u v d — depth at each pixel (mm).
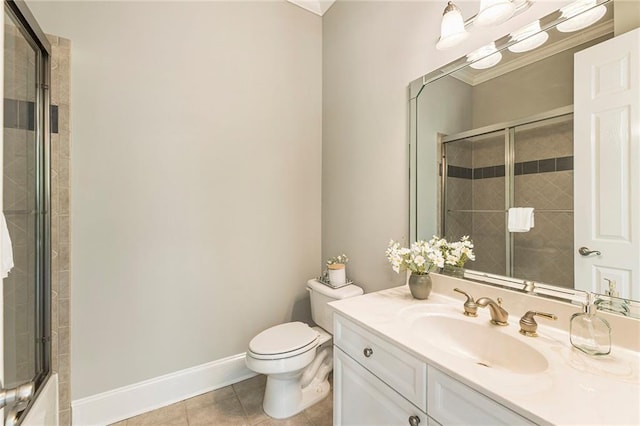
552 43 1038
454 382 792
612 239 903
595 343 833
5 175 1011
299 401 1701
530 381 735
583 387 709
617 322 884
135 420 1621
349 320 1187
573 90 987
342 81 2100
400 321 1115
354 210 1994
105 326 1594
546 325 1042
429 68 1475
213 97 1890
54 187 1446
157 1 1717
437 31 1433
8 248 834
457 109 1348
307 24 2271
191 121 1817
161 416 1654
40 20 1427
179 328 1800
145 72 1679
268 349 1558
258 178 2062
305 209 2271
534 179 1094
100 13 1560
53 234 1452
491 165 1229
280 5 2148
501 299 1154
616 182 894
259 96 2061
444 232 1418
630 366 792
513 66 1149
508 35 1150
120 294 1631
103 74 1567
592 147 944
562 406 642
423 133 1507
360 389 1132
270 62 2104
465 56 1301
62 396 1472
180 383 1793
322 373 1908
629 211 870
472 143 1296
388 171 1724
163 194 1739
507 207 1177
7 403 686
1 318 648
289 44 2184
